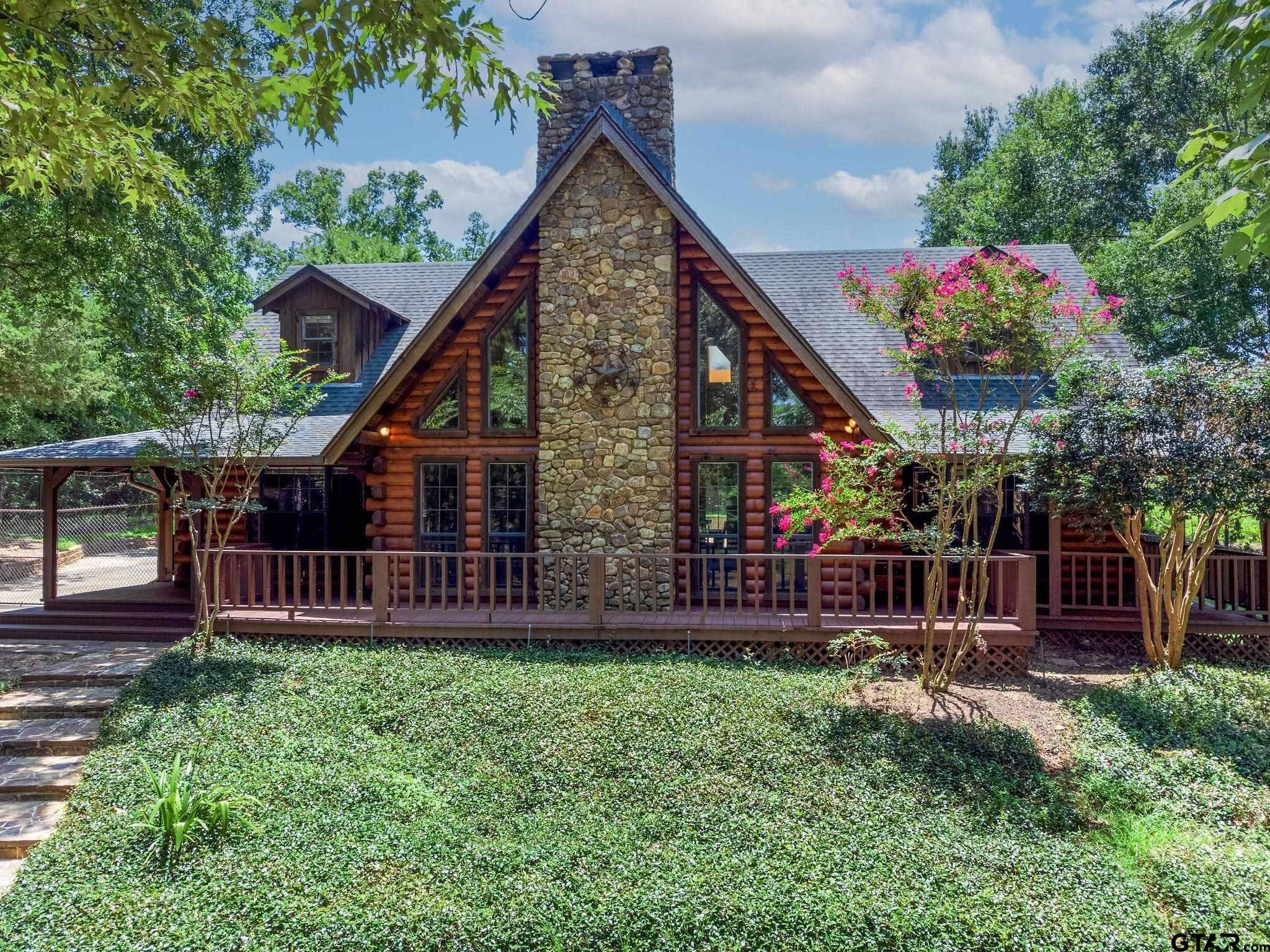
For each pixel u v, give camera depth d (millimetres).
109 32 6199
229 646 11016
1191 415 9914
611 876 5777
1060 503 10609
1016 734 8352
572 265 12508
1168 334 26078
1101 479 9938
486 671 9859
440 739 8172
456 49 5457
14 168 7418
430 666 9961
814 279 16969
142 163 7590
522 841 6367
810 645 10914
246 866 5887
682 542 13000
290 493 15141
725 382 13086
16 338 21438
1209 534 10500
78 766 8078
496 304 13336
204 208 17516
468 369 13438
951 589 13648
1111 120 29125
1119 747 8211
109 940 5129
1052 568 12203
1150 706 9195
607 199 12461
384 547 13562
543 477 12516
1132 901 5637
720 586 11867
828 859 6020
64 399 23375
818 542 12961
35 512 26859
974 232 34844
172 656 10531
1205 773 7711
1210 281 23016
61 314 17016
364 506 14664
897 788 7273
